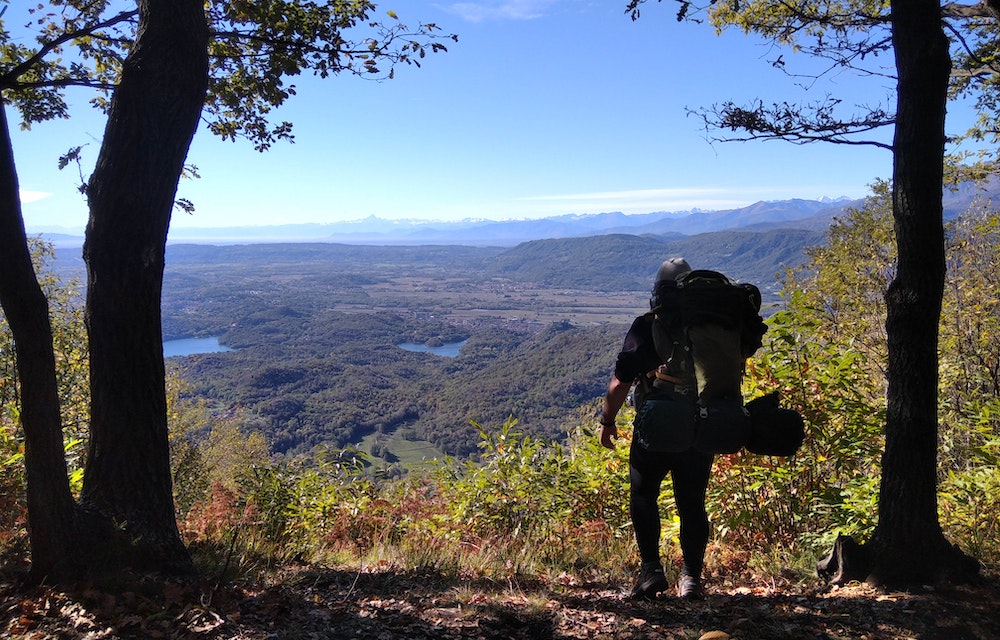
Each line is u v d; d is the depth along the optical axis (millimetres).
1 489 4684
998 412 4449
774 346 4273
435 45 5598
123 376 3344
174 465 12234
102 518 3162
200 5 3691
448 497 5785
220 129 6539
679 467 3006
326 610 2877
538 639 2566
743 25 6234
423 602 3086
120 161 3387
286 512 5355
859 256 10789
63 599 2684
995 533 3707
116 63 5645
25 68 3557
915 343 3027
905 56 3066
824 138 3701
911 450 3029
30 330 2795
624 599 3102
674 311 2809
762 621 2607
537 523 5105
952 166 8320
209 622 2553
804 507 4121
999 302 6895
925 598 2742
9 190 2682
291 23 5492
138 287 3383
